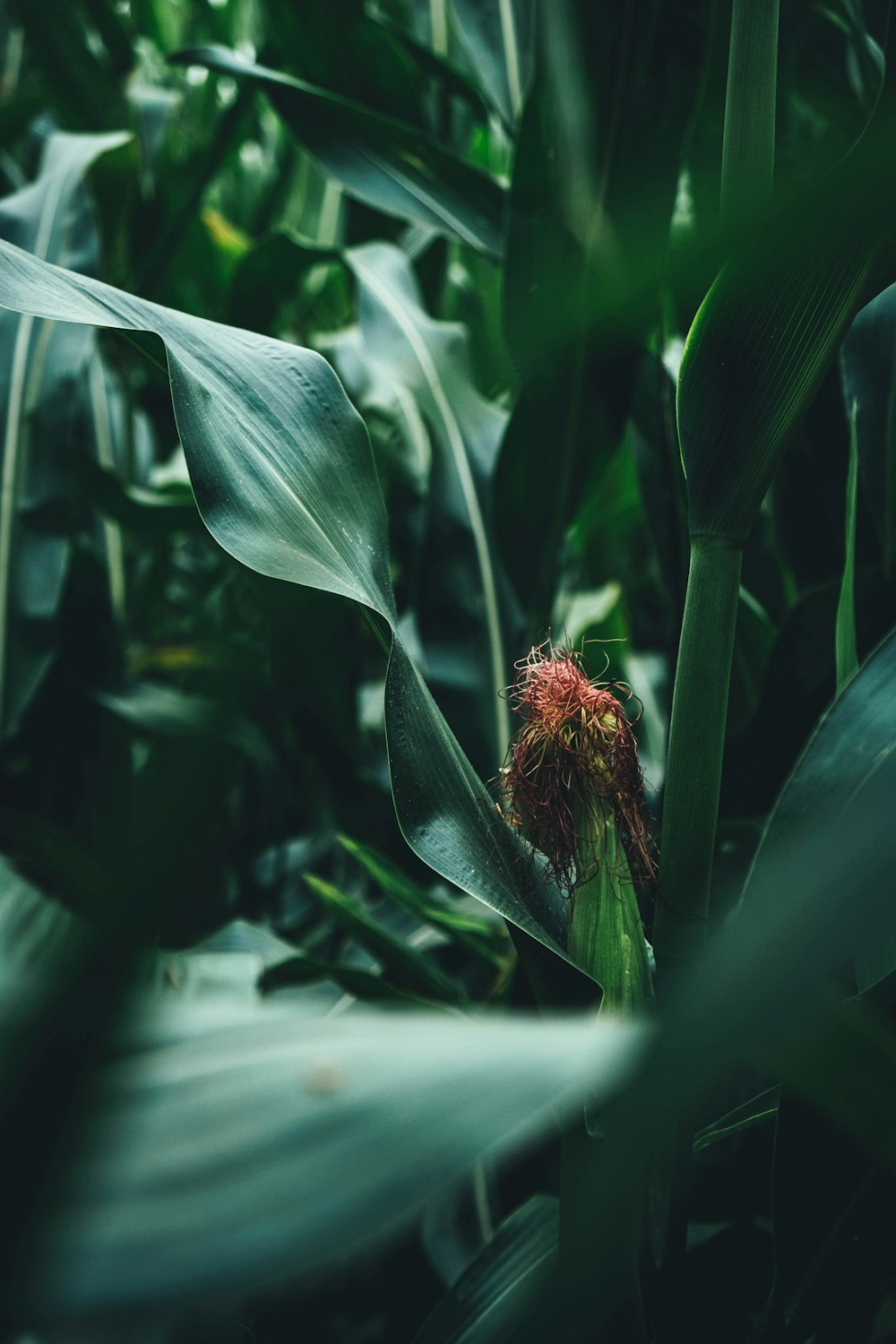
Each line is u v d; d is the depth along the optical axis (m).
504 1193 1.02
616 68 1.00
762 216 0.56
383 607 0.77
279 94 1.25
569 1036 0.42
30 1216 0.33
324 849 1.51
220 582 1.54
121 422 1.69
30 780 1.36
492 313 1.55
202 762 0.41
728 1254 0.91
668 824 0.75
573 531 1.56
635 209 1.00
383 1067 0.41
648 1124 0.44
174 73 2.33
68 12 1.71
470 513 1.20
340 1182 0.37
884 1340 0.85
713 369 0.72
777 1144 0.75
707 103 1.10
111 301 0.78
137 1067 0.41
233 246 1.92
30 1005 0.36
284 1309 1.10
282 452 0.79
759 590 1.22
